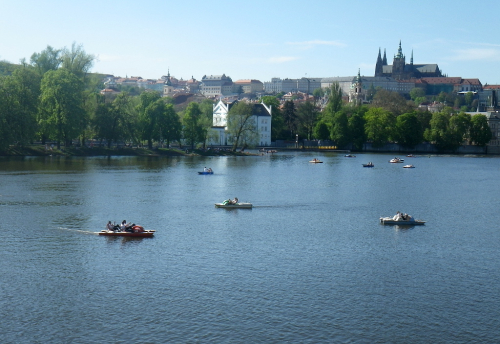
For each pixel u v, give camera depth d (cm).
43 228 8825
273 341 5019
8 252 7462
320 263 7212
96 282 6366
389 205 11700
